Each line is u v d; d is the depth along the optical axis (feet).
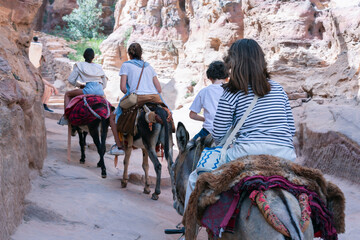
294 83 41.83
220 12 57.26
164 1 74.18
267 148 10.13
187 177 15.47
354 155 24.41
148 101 22.59
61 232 15.99
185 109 55.42
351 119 27.22
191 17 70.18
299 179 9.77
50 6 115.34
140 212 20.07
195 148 15.64
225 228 9.42
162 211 21.43
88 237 15.87
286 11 44.83
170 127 22.26
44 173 24.21
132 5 84.48
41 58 54.13
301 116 33.14
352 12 35.32
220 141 10.94
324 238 9.53
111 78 79.77
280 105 10.37
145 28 77.36
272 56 45.57
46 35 100.27
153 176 27.99
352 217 19.01
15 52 22.02
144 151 24.57
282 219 8.62
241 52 10.36
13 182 15.39
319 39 43.88
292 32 43.83
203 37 65.21
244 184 9.36
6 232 13.89
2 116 14.93
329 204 10.34
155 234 17.48
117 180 26.81
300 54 42.96
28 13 23.94
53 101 68.49
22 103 20.45
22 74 21.95
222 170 9.95
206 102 15.88
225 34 55.26
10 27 22.82
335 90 34.47
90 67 28.22
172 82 66.49
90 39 103.60
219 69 16.17
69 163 28.37
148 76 22.80
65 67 82.79
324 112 30.83
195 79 64.69
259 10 47.19
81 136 29.66
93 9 102.94
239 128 10.34
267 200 9.01
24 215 16.81
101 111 26.40
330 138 26.71
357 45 33.83
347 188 23.71
